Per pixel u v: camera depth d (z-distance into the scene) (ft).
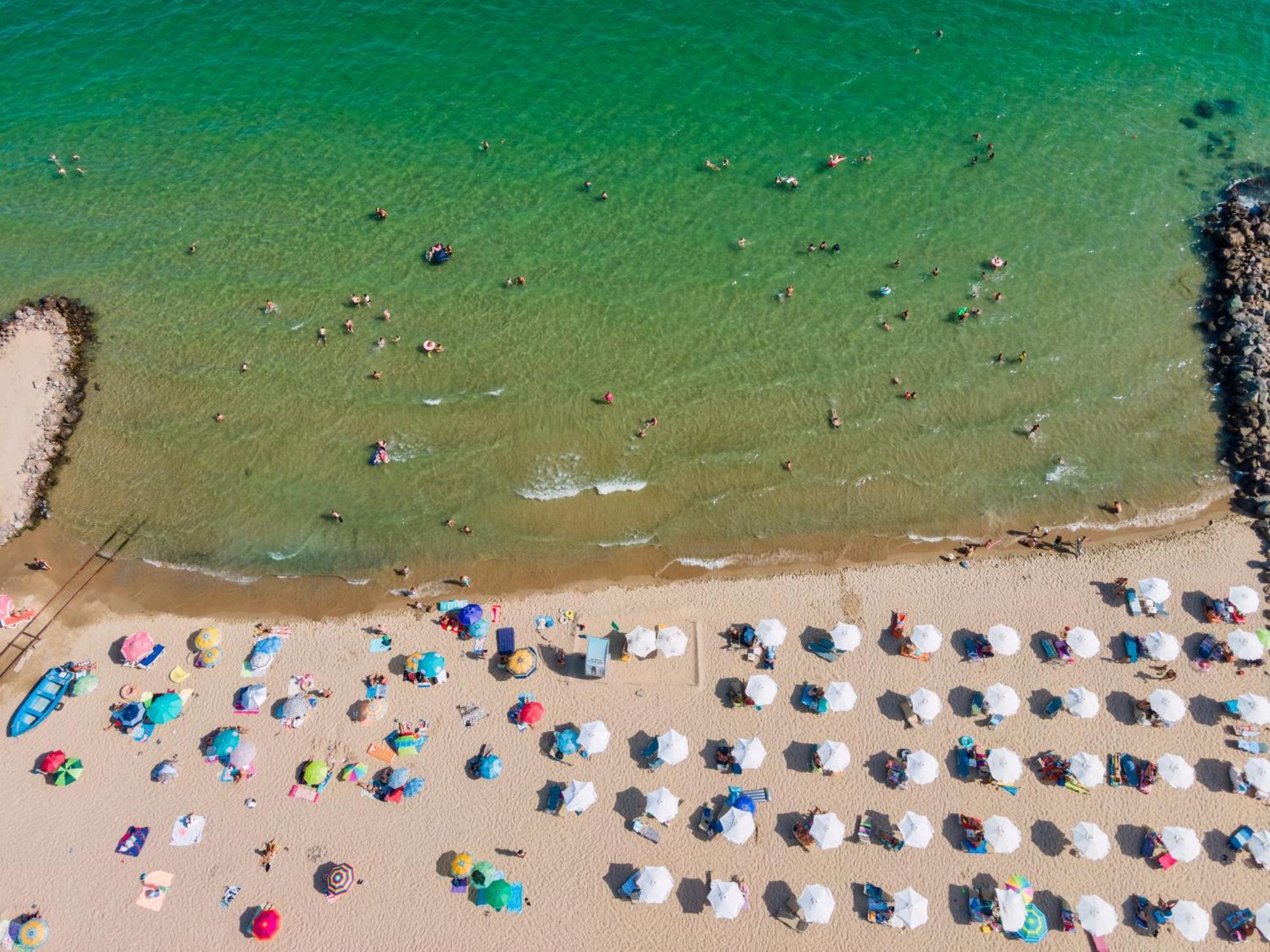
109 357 123.75
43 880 85.05
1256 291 124.67
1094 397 118.42
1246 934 81.97
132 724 91.50
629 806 89.45
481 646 98.58
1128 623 99.04
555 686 95.96
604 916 84.17
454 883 85.35
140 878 85.30
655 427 116.47
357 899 84.69
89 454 114.32
